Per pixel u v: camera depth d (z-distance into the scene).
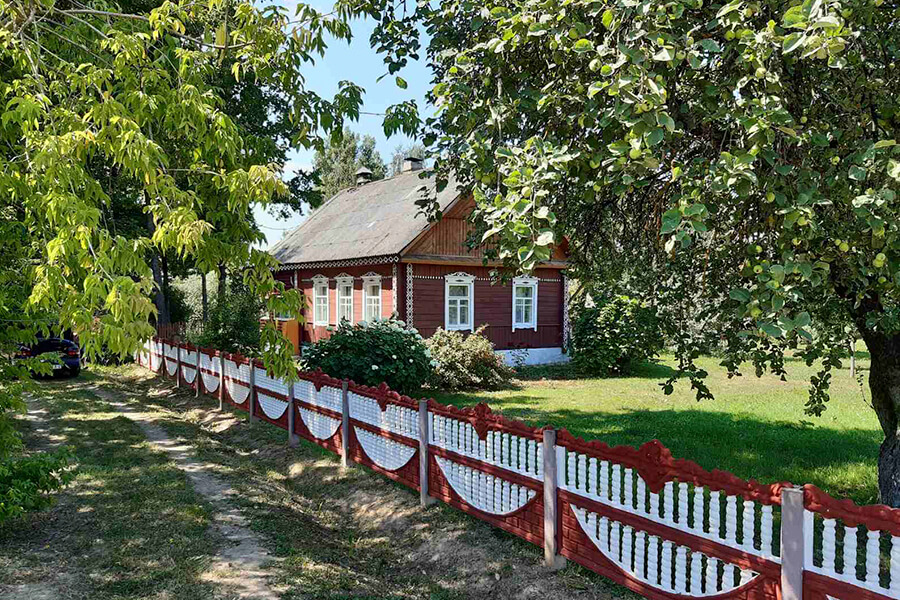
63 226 3.21
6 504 4.84
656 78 2.98
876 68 3.99
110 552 5.14
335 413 8.20
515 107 4.15
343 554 5.77
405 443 6.75
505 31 3.71
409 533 6.07
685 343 6.27
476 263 19.92
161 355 17.48
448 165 5.09
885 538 5.56
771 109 2.91
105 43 4.36
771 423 10.67
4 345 5.63
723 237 4.30
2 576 4.46
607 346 18.31
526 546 5.37
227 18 5.26
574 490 4.68
